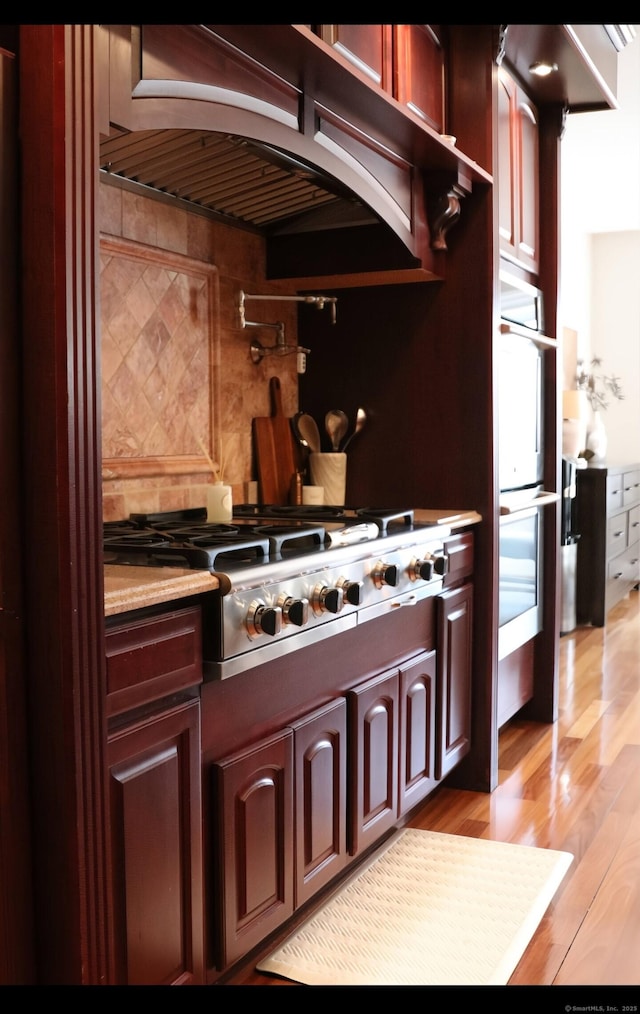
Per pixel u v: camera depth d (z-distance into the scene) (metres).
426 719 2.57
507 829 2.61
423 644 2.58
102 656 1.34
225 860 1.68
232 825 1.70
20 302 1.28
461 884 2.27
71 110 1.26
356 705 2.15
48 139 1.26
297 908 1.93
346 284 2.91
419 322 2.88
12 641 1.29
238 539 1.84
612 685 4.18
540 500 3.29
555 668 3.59
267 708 1.84
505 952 1.94
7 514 1.28
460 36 2.77
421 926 2.06
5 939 1.29
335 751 2.08
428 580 2.40
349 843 2.16
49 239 1.26
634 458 7.12
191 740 1.57
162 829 1.50
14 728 1.29
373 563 2.14
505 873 2.32
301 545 2.05
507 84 3.09
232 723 1.73
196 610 1.57
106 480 2.24
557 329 3.54
